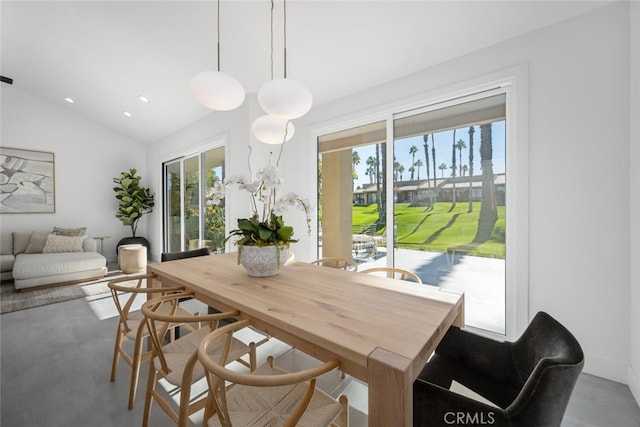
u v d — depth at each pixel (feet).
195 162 15.11
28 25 10.09
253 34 8.07
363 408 5.16
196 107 13.14
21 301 10.68
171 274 5.73
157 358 4.42
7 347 7.30
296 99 4.95
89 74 12.59
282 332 3.58
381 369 2.61
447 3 6.17
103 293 11.69
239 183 5.32
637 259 5.20
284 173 11.87
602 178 5.71
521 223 6.56
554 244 6.21
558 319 6.19
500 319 7.05
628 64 5.45
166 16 8.18
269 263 5.32
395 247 8.83
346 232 10.14
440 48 7.30
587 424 4.63
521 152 6.54
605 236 5.70
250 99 11.23
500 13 6.17
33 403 5.20
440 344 4.37
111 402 5.25
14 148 15.37
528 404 2.68
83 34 9.95
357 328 3.29
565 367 2.60
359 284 5.03
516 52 6.64
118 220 19.03
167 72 11.02
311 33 7.68
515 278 6.66
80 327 8.49
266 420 3.18
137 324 5.88
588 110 5.83
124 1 8.01
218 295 4.46
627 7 5.46
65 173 17.01
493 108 7.14
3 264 12.85
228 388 4.83
